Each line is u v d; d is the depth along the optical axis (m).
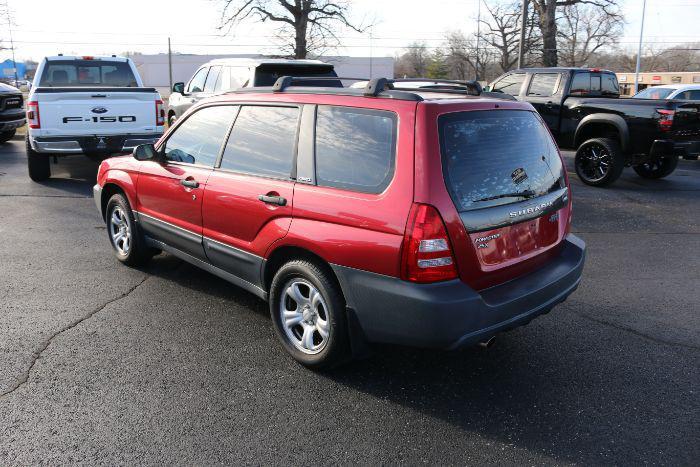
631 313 4.85
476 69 51.56
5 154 13.52
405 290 3.18
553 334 4.43
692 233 7.49
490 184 3.41
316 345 3.82
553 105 11.20
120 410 3.33
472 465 2.92
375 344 3.64
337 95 3.72
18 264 5.82
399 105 3.34
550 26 30.14
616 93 12.08
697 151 9.99
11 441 3.03
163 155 5.04
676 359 4.04
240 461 2.92
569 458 2.97
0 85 14.66
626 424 3.27
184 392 3.53
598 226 7.84
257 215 3.97
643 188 10.55
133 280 5.41
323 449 3.03
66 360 3.88
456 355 4.08
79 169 11.70
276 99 4.08
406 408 3.42
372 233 3.28
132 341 4.18
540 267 3.82
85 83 11.23
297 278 3.77
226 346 4.14
